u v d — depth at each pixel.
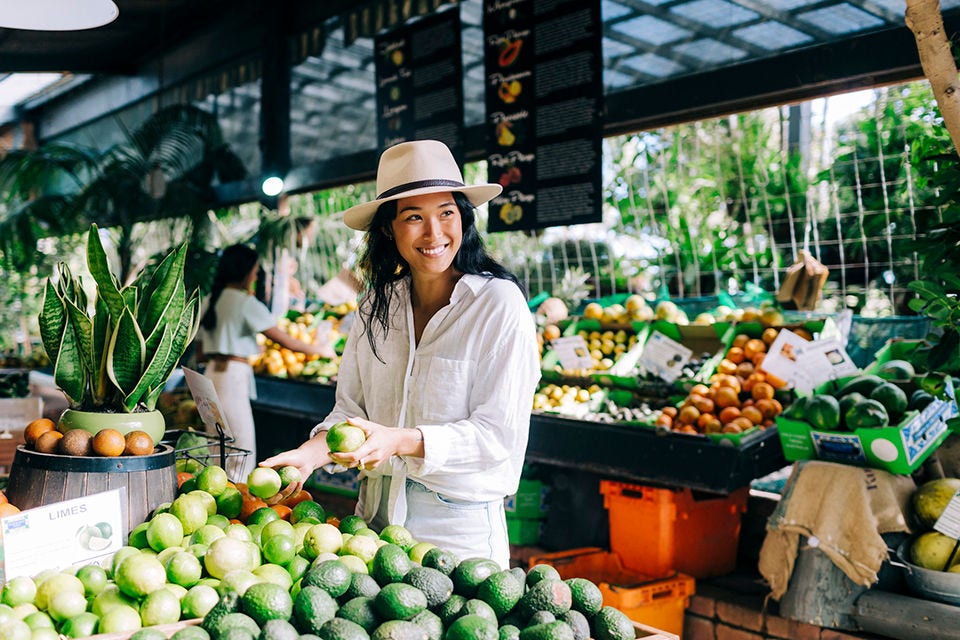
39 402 4.91
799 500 3.19
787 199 4.91
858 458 3.17
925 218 2.85
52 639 1.50
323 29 6.29
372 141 6.73
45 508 1.76
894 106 4.62
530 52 4.53
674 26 4.61
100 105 9.41
